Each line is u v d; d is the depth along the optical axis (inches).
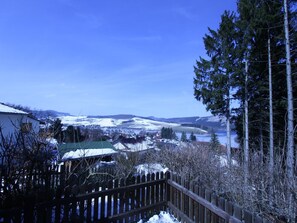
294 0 468.1
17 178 159.6
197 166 380.8
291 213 157.5
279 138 541.6
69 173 222.7
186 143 614.5
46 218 151.8
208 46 828.0
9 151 159.6
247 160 283.0
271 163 238.7
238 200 218.5
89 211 174.4
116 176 286.4
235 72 691.4
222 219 153.2
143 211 210.4
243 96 693.9
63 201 159.0
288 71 425.1
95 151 534.3
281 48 588.1
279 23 532.4
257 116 681.0
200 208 180.4
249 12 633.6
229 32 760.3
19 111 687.1
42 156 184.4
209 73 811.4
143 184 213.6
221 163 410.9
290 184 175.8
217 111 772.6
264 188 195.3
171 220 210.7
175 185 218.5
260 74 663.8
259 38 605.3
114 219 188.2
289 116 406.0
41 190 165.2
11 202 141.5
